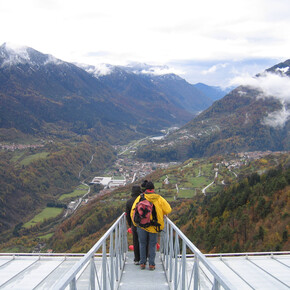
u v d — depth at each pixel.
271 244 32.62
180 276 5.50
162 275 6.94
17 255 9.64
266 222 37.78
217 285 3.09
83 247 51.53
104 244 4.86
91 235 58.94
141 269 7.27
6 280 8.00
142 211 6.54
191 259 8.09
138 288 6.25
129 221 7.65
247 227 39.66
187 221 56.69
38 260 9.43
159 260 8.13
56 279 8.04
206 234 45.50
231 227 42.22
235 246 35.97
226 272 8.80
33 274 8.39
